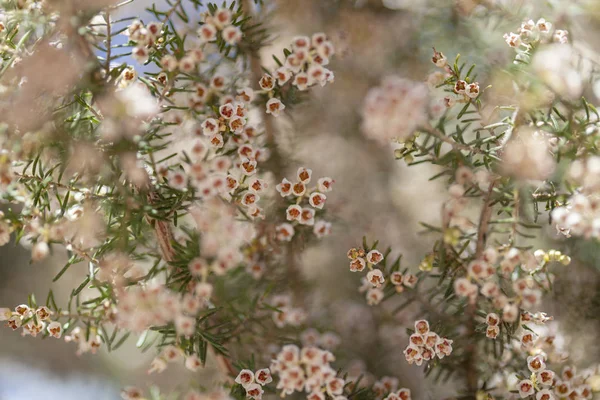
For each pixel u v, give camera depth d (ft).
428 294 1.27
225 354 1.19
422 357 1.17
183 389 1.21
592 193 1.12
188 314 1.16
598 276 1.28
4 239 1.12
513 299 1.13
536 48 1.14
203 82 1.18
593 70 1.22
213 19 1.15
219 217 1.11
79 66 1.11
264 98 1.23
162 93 1.15
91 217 1.14
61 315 1.16
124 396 1.18
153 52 1.16
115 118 1.11
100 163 1.13
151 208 1.14
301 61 1.15
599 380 1.19
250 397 1.18
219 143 1.16
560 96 1.13
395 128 1.05
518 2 1.25
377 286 1.20
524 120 1.13
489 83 1.25
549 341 1.18
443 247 1.13
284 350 1.14
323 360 1.15
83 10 1.11
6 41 1.14
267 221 1.24
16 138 1.11
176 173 1.15
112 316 1.15
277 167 1.28
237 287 1.24
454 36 1.30
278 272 1.28
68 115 1.14
